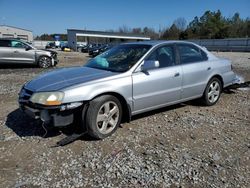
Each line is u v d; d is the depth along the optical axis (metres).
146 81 4.61
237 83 7.11
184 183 3.06
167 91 4.97
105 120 4.20
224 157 3.67
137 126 4.74
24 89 4.31
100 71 4.57
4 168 3.34
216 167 3.40
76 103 3.90
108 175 3.20
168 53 5.14
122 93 4.32
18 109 5.71
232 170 3.34
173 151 3.81
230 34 77.19
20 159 3.56
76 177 3.16
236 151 3.85
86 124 4.03
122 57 4.92
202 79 5.66
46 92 3.87
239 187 3.00
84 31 58.53
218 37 77.00
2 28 58.44
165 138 4.26
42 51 14.41
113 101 4.25
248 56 26.06
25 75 11.01
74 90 3.88
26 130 4.52
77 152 3.75
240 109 5.91
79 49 52.91
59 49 56.00
